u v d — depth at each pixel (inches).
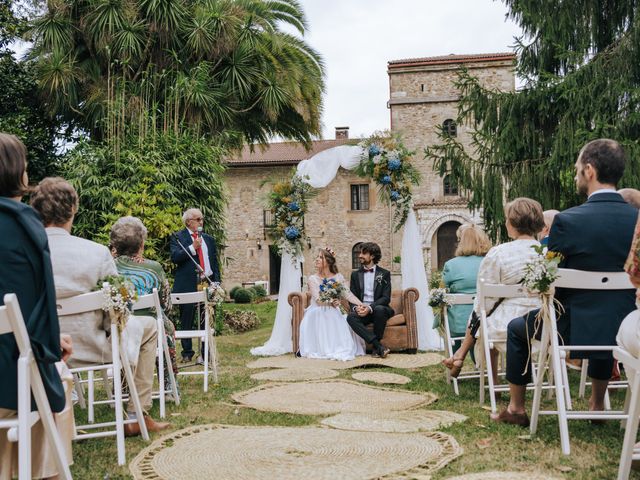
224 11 466.0
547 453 116.6
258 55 490.3
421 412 156.0
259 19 503.5
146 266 163.3
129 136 380.2
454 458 113.8
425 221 971.3
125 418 151.5
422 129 1019.3
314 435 134.1
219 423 149.4
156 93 425.7
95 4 409.1
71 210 121.9
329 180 322.7
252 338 364.8
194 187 386.6
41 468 88.0
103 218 350.6
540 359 126.6
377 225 986.7
